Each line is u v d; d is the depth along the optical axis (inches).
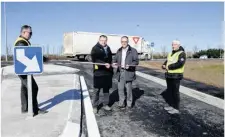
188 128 212.4
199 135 197.6
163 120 232.5
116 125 216.5
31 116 215.9
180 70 253.1
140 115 246.8
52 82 414.0
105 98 263.6
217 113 257.1
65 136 179.8
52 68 628.7
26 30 212.8
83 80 462.3
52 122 205.5
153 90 376.2
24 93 227.8
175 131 205.0
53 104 263.0
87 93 338.6
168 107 275.6
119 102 276.1
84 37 1157.7
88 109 263.4
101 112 255.1
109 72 257.1
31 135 178.7
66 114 227.1
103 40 254.1
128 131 202.8
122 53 269.1
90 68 711.1
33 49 207.5
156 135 195.5
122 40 264.5
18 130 187.8
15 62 205.8
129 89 274.2
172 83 257.8
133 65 265.0
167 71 259.9
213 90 381.1
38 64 209.6
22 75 217.5
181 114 252.2
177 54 251.4
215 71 745.6
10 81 431.8
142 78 504.4
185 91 371.2
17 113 230.7
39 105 259.0
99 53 251.8
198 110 267.7
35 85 223.8
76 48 1146.0
